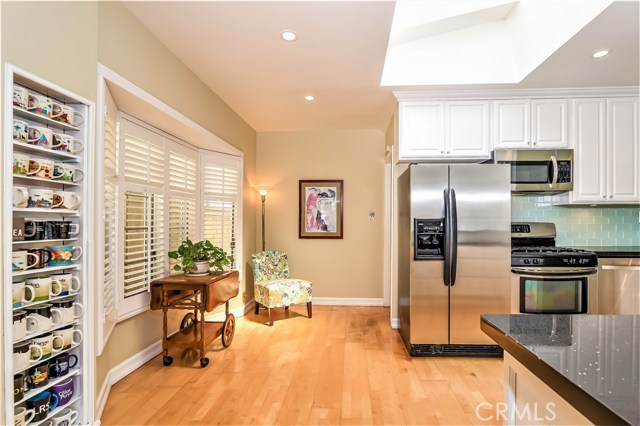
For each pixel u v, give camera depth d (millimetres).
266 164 4984
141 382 2467
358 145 4914
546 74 2900
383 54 2633
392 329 3742
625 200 3260
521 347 938
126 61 2098
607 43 2373
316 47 2531
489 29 3102
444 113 3371
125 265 2518
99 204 1868
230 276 3168
